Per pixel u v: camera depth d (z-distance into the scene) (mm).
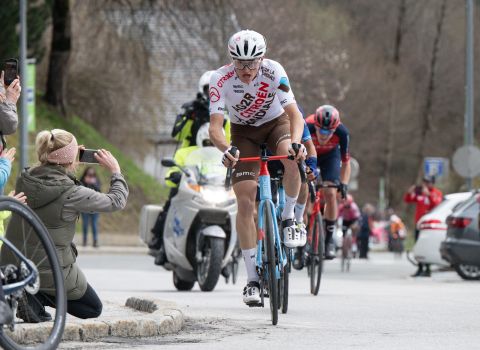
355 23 115562
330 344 14898
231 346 14477
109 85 81875
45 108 76812
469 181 55594
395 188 124625
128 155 86188
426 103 117562
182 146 29094
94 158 14797
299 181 18219
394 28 116312
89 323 14820
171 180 28141
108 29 75375
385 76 114000
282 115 18500
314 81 100062
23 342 12367
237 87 17891
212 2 72875
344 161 26078
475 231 37531
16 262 12469
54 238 14453
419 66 117125
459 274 38312
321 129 25047
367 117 114125
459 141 118562
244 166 17969
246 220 17844
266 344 14797
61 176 14492
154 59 78000
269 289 17453
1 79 14906
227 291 27703
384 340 15477
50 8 73125
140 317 15719
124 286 30531
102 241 64750
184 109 29000
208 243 27344
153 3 73312
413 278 39844
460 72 116562
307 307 21562
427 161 61969
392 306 22047
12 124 14805
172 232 27906
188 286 28719
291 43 95438
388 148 117062
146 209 29141
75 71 81000
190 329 16547
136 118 86812
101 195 14477
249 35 17312
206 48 77000
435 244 40406
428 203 50281
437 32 115688
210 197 27375
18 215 12695
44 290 13102
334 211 25875
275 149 18516
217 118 17891
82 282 15008
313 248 25391
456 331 16859
